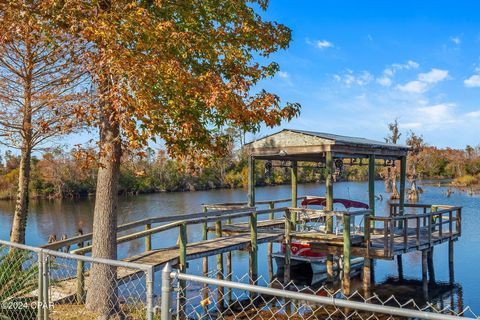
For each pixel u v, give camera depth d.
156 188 64.56
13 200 52.94
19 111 11.86
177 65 6.72
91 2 6.77
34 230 29.81
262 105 7.55
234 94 7.23
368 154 15.56
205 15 8.12
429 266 15.41
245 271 16.17
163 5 7.65
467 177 74.88
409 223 26.61
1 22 7.00
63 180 52.91
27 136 12.43
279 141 15.23
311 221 17.05
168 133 7.34
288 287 14.14
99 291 7.41
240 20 8.44
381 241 13.94
